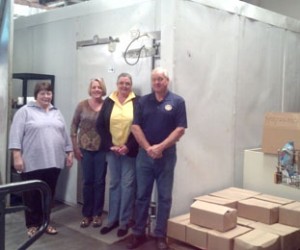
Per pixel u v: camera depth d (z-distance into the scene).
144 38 3.42
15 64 5.09
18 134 3.21
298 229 3.02
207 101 3.58
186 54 3.32
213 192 3.71
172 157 3.03
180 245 3.15
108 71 3.79
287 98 4.64
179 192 3.38
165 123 2.95
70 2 5.38
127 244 3.18
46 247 3.11
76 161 4.16
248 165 3.94
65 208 4.15
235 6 3.79
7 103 3.95
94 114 3.51
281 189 3.68
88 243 3.20
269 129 3.73
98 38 3.87
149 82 3.40
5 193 1.67
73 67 4.20
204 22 3.46
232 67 3.82
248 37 3.99
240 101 3.96
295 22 4.63
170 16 3.19
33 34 4.73
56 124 3.37
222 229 2.89
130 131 3.19
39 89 3.33
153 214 3.32
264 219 3.13
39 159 3.25
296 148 3.54
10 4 3.88
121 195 3.33
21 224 3.62
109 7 3.74
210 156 3.66
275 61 4.40
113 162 3.34
